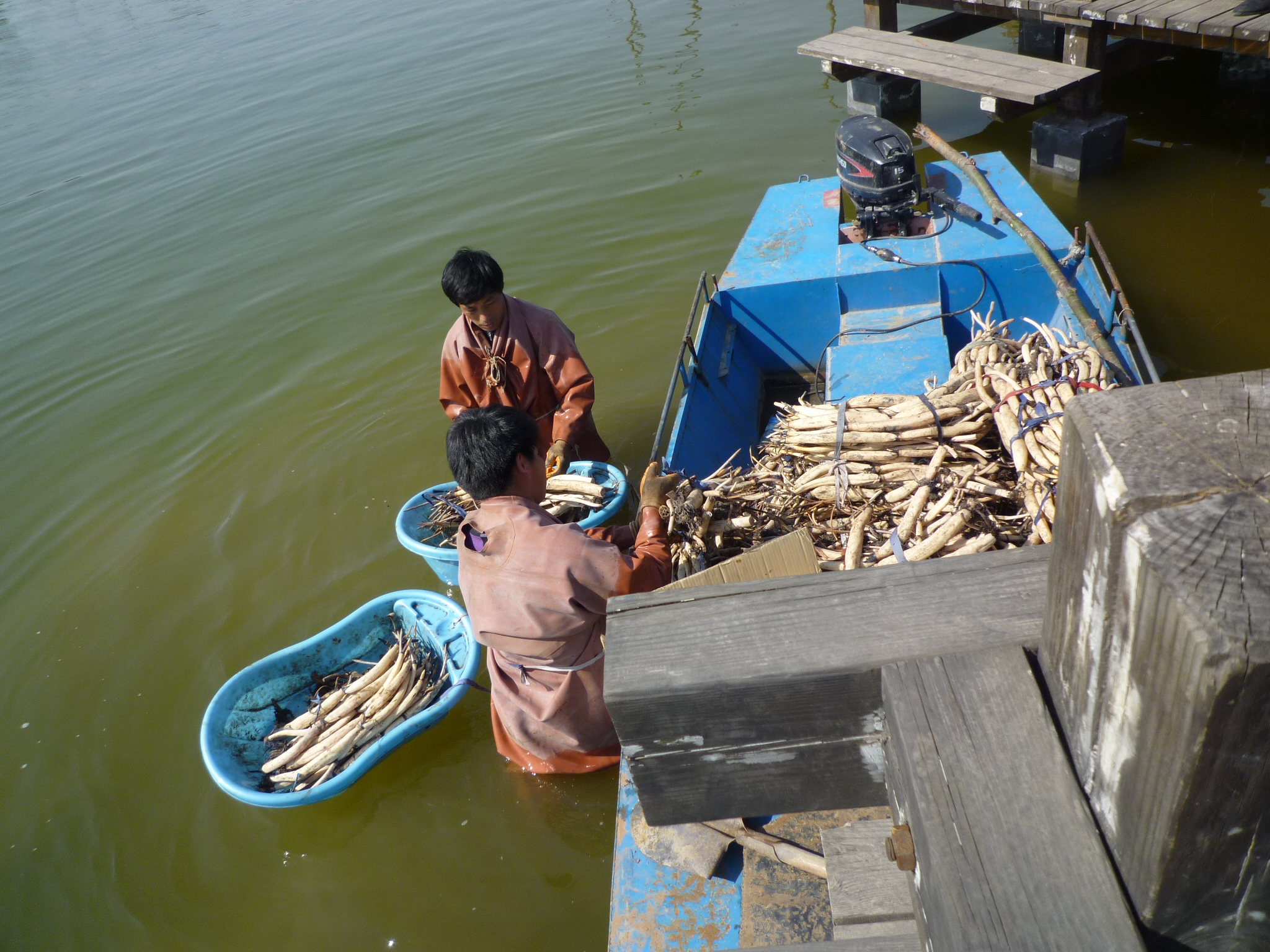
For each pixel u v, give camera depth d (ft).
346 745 11.58
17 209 31.83
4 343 24.29
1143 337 17.76
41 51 55.77
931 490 10.27
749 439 16.47
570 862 10.59
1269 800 2.52
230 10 58.65
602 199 26.02
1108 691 2.81
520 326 13.71
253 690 12.47
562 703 9.79
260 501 17.56
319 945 10.22
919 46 27.76
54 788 12.56
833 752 4.20
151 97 41.60
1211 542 2.32
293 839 11.35
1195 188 22.99
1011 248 16.53
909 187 17.48
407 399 19.80
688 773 4.38
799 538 7.34
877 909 5.22
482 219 26.03
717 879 7.41
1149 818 2.72
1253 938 3.05
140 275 26.25
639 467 17.03
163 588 15.87
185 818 11.85
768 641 4.04
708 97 31.53
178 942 10.48
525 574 8.59
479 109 33.45
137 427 20.30
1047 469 10.14
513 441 8.45
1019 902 3.00
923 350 15.71
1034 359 11.97
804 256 17.90
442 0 50.08
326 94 37.68
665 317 21.15
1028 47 32.35
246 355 22.15
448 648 12.66
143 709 13.61
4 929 10.86
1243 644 2.13
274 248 26.37
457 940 10.09
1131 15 22.38
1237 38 20.90
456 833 11.10
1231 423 2.58
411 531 14.76
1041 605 3.86
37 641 15.19
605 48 37.52
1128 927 2.87
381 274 24.44
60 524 17.95
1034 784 3.24
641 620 4.32
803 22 36.96
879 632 3.93
